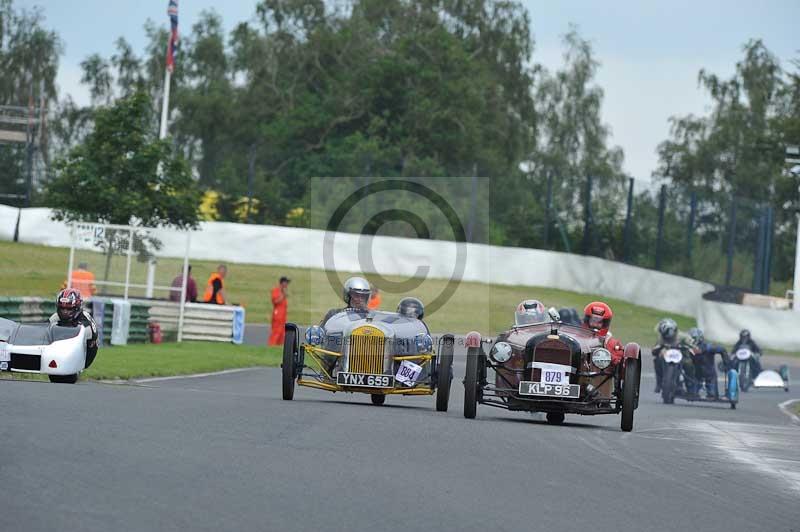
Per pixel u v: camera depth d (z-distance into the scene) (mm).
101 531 18656
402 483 25062
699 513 24516
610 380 45000
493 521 21781
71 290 50531
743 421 54594
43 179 165875
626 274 150625
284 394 44344
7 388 38219
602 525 22266
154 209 106125
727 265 143250
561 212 157500
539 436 36812
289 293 140500
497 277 153125
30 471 22844
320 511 21422
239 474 24484
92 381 51969
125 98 106812
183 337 93688
